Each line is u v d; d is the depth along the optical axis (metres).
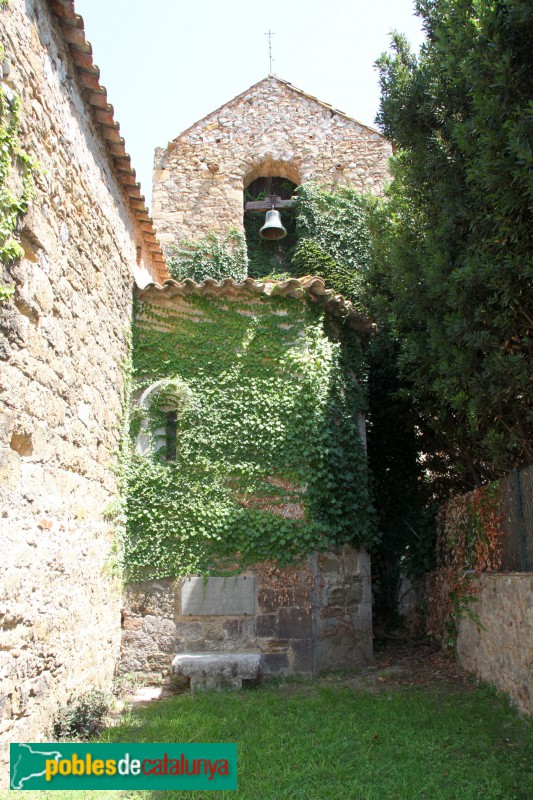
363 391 9.73
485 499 7.53
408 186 8.60
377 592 10.77
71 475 6.04
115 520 7.80
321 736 5.54
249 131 15.34
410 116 8.00
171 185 15.01
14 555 4.64
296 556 8.19
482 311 6.45
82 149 6.50
